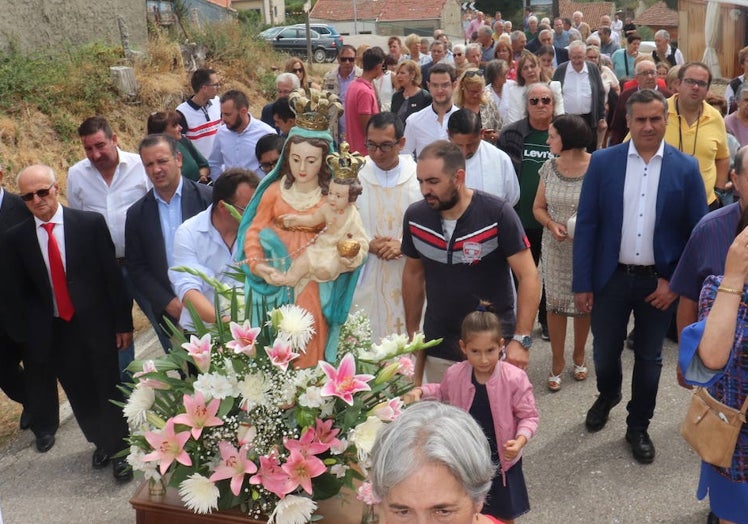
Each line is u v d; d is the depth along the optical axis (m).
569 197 5.06
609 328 4.51
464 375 3.62
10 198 4.79
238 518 2.65
